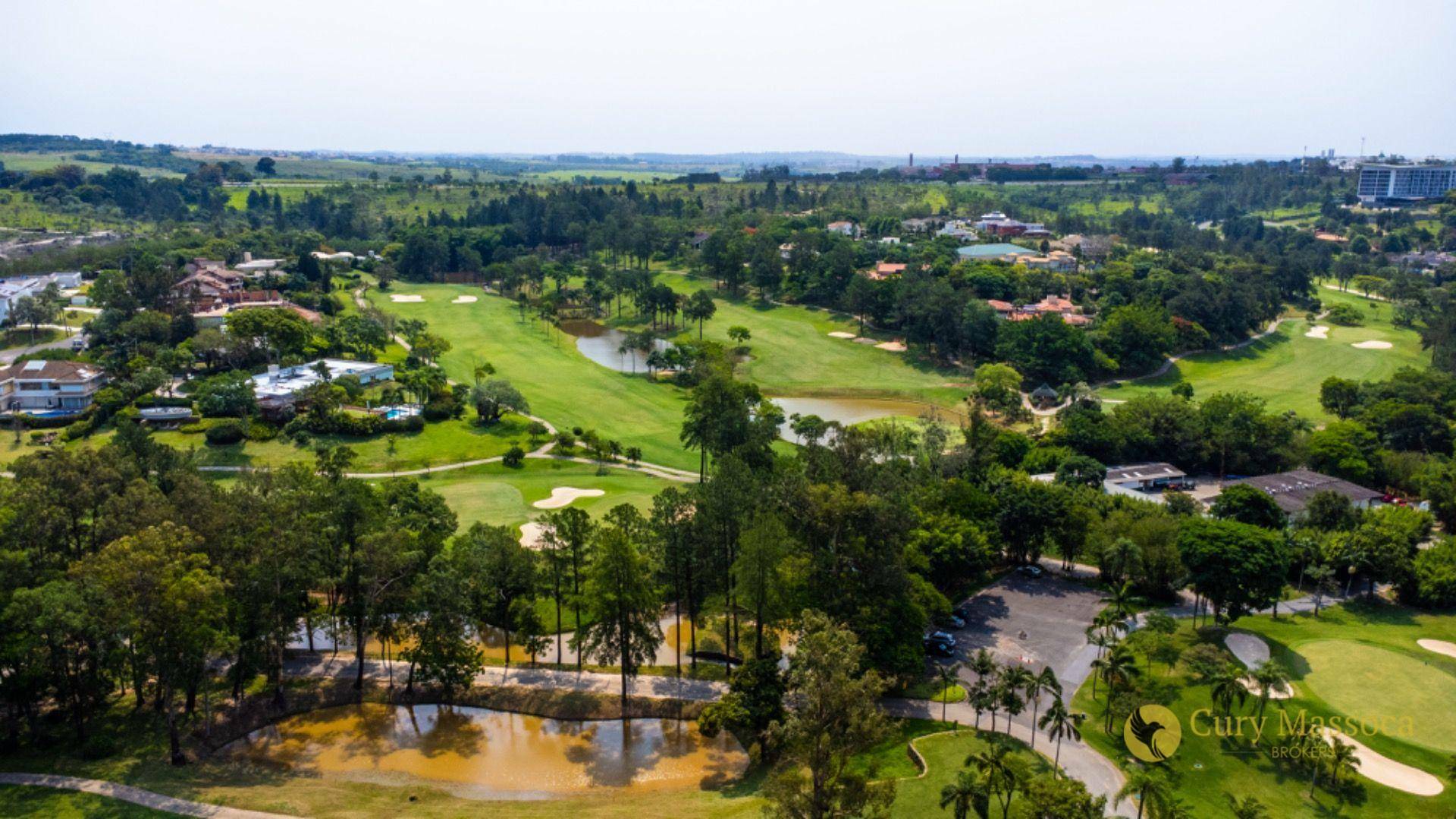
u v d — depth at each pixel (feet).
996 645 280.10
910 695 251.19
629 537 277.44
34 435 451.12
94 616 204.54
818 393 619.67
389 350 650.43
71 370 499.92
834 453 313.73
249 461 432.66
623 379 631.97
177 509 245.45
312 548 245.65
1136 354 636.48
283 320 567.59
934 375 645.51
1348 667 255.29
